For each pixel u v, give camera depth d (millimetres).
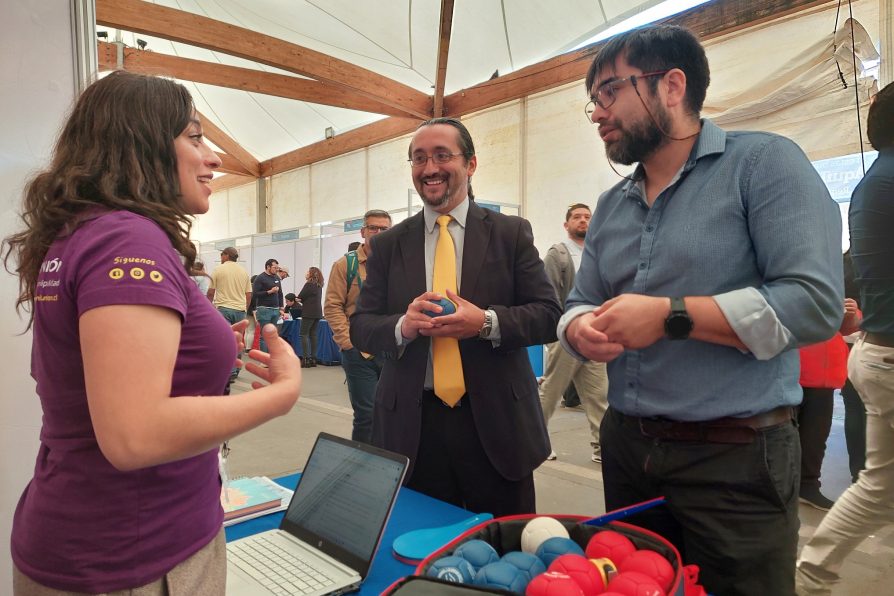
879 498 1546
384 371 1517
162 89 753
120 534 642
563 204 6867
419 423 1402
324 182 10781
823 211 846
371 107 8492
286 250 8914
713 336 821
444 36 6367
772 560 891
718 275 917
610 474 1110
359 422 3041
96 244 614
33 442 1418
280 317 7742
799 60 4121
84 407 639
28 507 678
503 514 1407
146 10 6340
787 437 917
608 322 833
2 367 1357
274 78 8055
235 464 3342
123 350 568
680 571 649
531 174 7211
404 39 7008
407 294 1484
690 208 950
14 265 1344
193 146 788
